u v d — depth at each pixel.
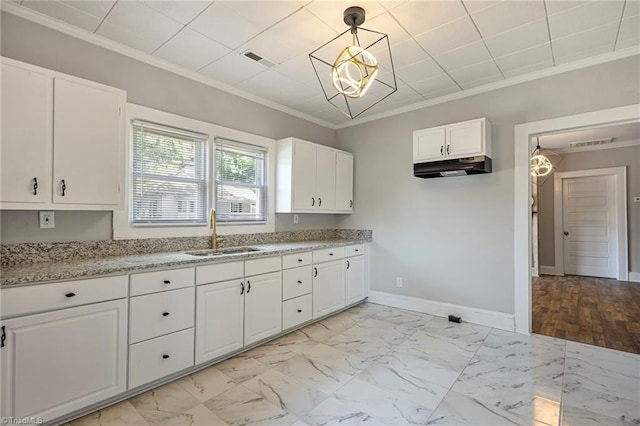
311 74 3.13
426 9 2.13
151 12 2.18
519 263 3.20
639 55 2.64
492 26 2.34
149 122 2.78
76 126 2.11
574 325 3.47
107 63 2.54
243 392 2.14
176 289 2.27
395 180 4.12
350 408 1.97
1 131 1.83
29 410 1.67
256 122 3.69
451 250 3.65
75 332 1.82
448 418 1.87
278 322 3.03
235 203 3.48
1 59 1.83
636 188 5.82
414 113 3.95
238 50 2.68
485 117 3.42
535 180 6.50
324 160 4.09
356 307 4.08
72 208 2.09
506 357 2.66
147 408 1.96
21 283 1.65
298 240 4.16
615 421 1.83
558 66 2.96
